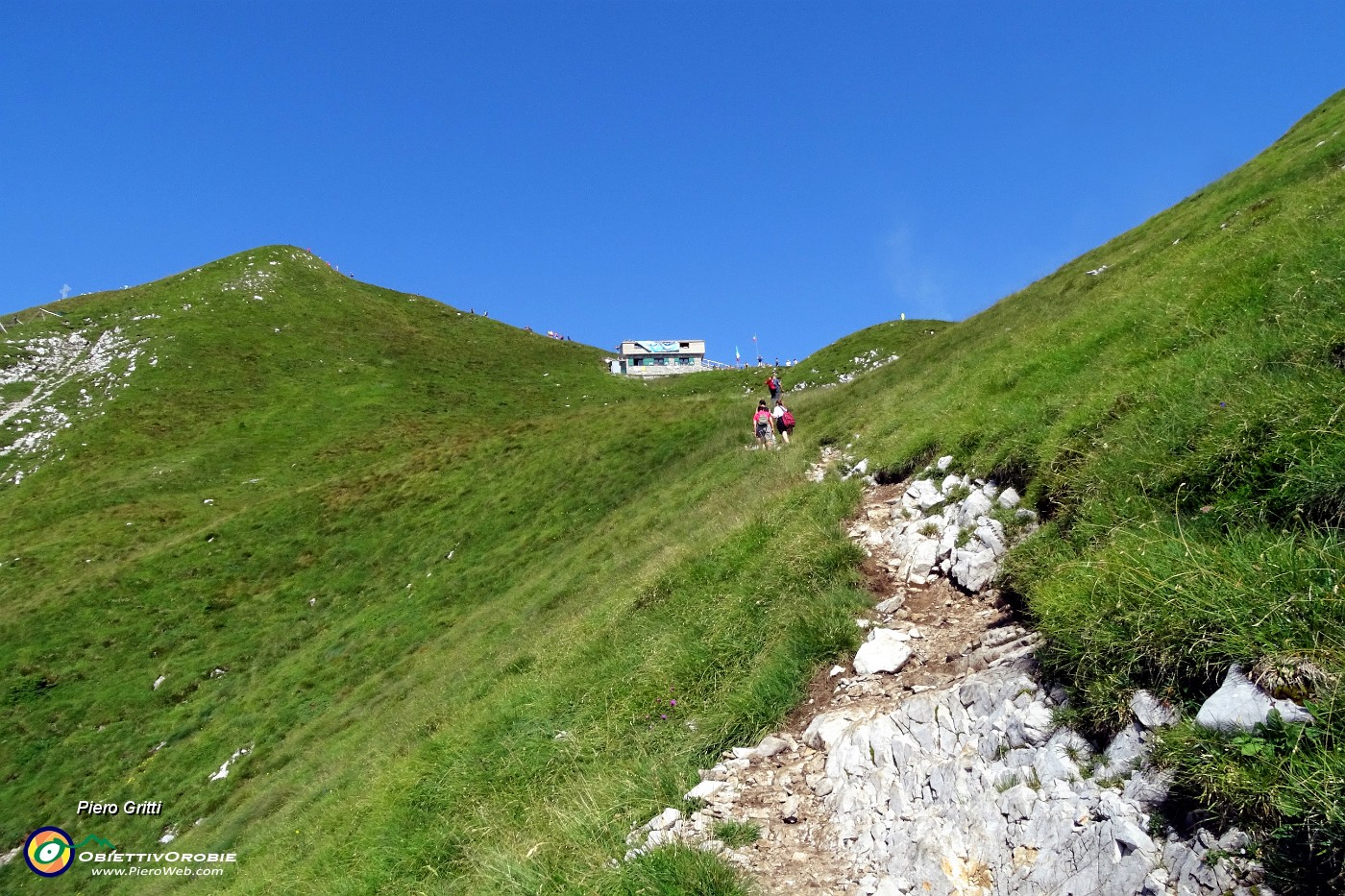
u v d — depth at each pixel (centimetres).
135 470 7256
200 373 9156
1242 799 359
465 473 4872
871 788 595
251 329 10319
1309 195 1175
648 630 1260
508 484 4519
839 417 2842
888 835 543
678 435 4378
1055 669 529
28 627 4203
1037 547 752
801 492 1455
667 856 560
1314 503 495
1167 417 704
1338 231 804
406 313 12212
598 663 1264
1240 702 388
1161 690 447
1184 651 434
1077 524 710
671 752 818
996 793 499
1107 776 446
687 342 14375
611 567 2391
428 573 3981
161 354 9306
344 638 3659
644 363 13788
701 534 1748
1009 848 466
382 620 3662
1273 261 917
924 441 1318
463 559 3966
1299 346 651
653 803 712
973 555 881
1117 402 855
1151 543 527
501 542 3997
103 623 4219
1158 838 396
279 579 4428
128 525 5922
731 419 4356
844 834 575
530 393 10031
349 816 1440
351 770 2052
